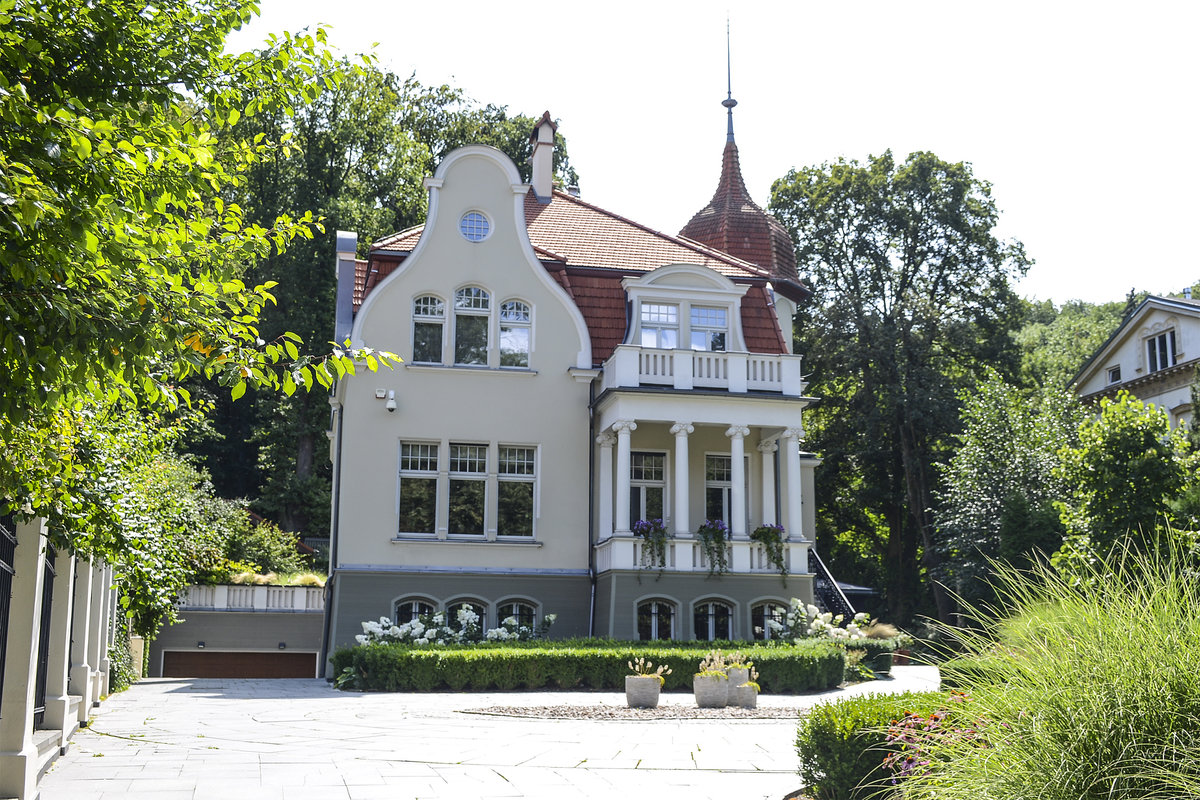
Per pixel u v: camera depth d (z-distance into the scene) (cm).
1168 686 502
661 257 2895
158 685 2170
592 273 2759
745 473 2700
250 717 1409
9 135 478
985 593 3272
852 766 727
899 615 4581
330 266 4369
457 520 2522
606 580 2431
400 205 4706
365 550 2447
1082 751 500
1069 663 530
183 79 653
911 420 4381
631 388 2438
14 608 831
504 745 1133
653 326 2698
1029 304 4969
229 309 644
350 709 1520
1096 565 1625
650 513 2633
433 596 2448
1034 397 4066
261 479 4866
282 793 839
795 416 2541
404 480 2511
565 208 3122
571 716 1418
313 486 4347
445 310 2592
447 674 1850
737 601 2439
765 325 2823
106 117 552
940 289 4862
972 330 4591
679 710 1493
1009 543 2900
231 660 2967
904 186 4775
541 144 3203
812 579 2491
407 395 2523
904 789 602
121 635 2023
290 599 3008
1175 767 480
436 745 1129
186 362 591
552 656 1883
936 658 648
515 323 2633
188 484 2711
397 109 4881
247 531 3431
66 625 1089
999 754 527
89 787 856
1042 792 497
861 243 4803
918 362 4547
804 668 1852
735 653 1734
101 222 531
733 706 1563
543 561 2530
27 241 477
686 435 2475
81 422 809
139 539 1113
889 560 4803
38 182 471
